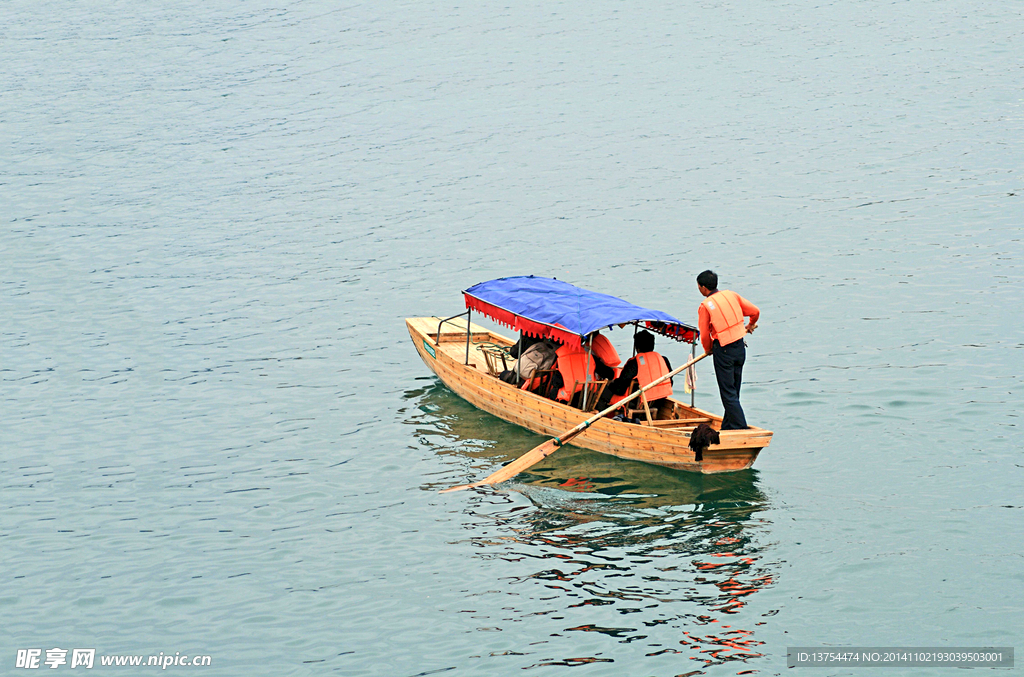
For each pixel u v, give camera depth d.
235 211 48.41
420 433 26.62
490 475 23.89
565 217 45.88
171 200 50.19
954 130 55.12
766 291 36.12
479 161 55.03
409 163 55.22
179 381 30.52
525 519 21.77
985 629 17.19
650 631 17.50
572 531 21.17
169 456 25.52
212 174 54.28
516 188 50.38
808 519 21.11
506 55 78.94
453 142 58.69
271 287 38.88
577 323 24.75
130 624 18.41
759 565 19.45
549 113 63.69
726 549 20.09
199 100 69.19
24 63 79.88
